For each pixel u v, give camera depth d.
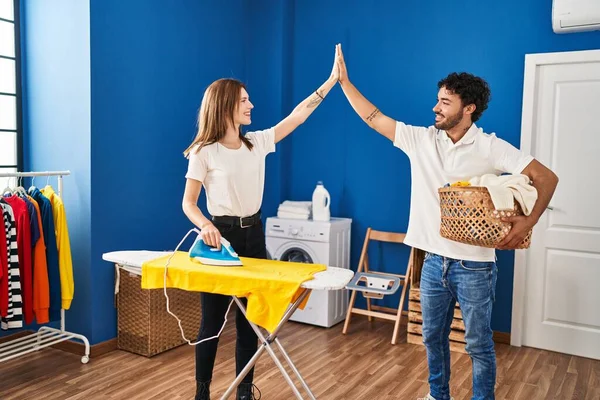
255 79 4.81
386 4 4.36
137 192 3.78
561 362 3.63
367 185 4.55
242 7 4.72
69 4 3.43
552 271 3.82
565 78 3.72
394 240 4.34
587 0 3.45
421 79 4.27
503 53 3.94
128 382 3.13
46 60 3.57
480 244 2.10
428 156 2.39
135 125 3.73
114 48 3.54
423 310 2.44
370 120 2.58
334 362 3.53
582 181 3.70
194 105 4.22
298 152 4.84
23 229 3.10
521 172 2.21
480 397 2.33
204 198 4.42
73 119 3.48
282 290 2.08
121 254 2.52
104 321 3.61
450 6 4.11
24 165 3.72
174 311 3.67
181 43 4.07
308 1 4.70
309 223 4.28
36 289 3.19
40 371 3.27
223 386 3.09
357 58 4.51
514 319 3.92
